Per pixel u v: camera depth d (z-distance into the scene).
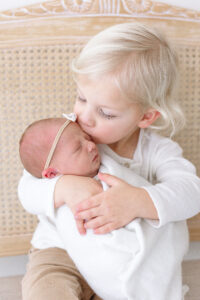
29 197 0.84
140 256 0.74
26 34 1.02
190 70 1.09
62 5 1.01
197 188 0.87
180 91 1.10
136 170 0.96
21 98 1.05
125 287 0.74
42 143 0.80
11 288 1.05
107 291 0.78
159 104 0.88
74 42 1.04
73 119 0.83
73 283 0.85
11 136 1.07
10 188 1.10
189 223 1.20
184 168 0.93
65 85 1.06
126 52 0.78
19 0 1.04
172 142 0.99
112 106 0.79
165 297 0.78
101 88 0.77
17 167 1.09
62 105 1.08
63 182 0.80
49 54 1.04
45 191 0.81
